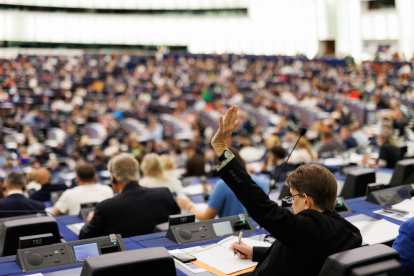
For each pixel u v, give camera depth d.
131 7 31.22
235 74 23.23
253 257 2.05
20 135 13.23
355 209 2.90
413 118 10.79
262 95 17.53
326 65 20.95
